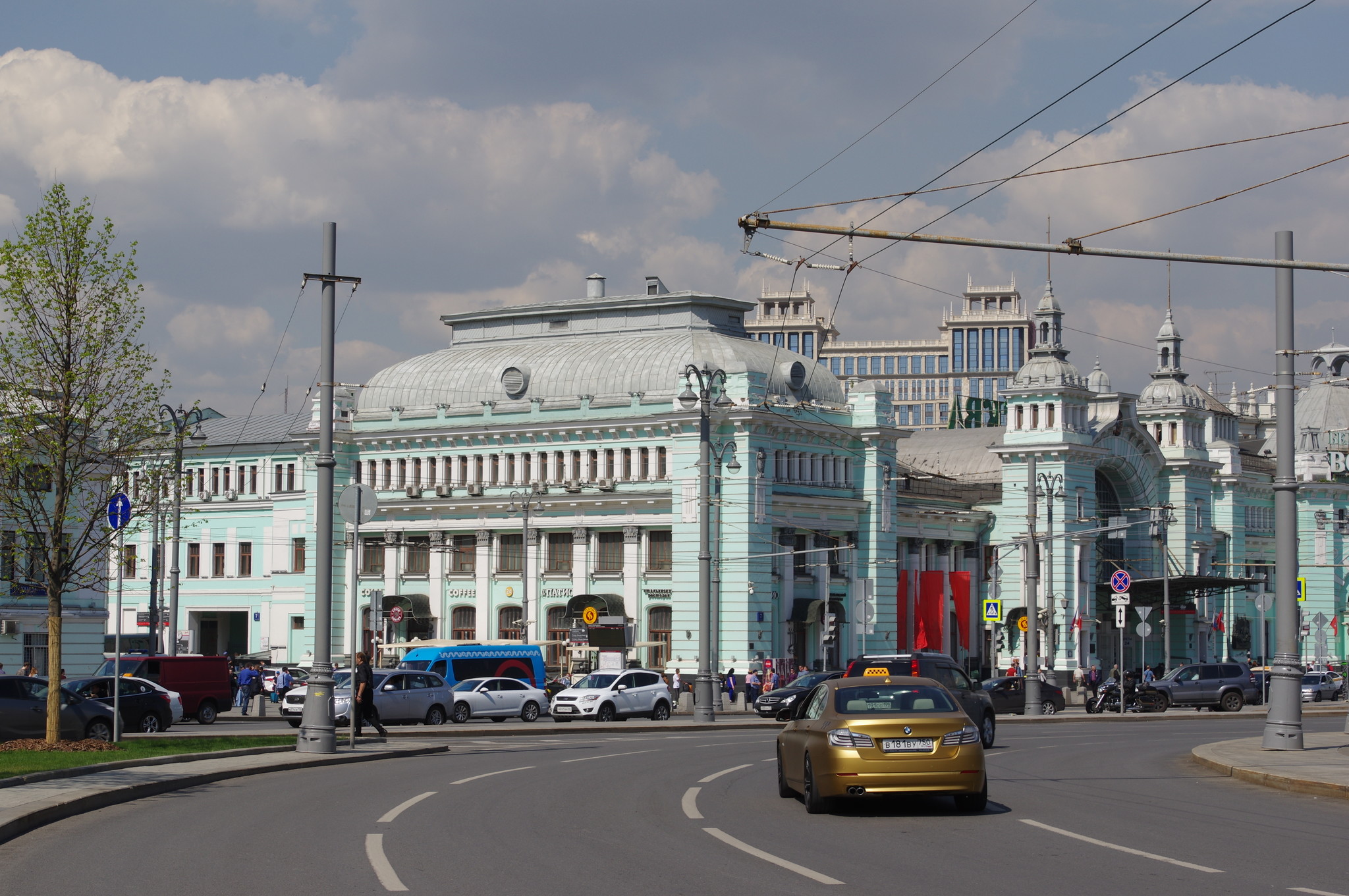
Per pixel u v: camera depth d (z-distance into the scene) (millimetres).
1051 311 114188
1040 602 111062
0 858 19109
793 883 17000
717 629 87438
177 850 19812
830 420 97000
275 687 81375
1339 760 33125
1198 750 36750
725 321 102438
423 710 58875
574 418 95562
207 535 111250
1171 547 124562
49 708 36625
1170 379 128375
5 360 36719
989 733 43094
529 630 96250
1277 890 16453
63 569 37594
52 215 36781
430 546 100062
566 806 24969
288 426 111000
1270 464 144125
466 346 107375
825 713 23750
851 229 27797
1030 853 19312
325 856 19203
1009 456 113688
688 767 34000
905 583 100562
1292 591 36156
